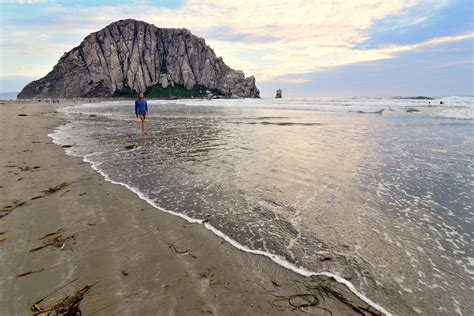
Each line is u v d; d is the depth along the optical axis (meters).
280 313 3.13
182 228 5.05
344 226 5.10
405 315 3.08
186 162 9.75
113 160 10.06
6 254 4.20
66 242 4.55
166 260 4.09
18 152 11.16
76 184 7.40
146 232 4.91
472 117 24.47
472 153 10.84
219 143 13.33
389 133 16.16
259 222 5.28
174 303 3.24
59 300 3.27
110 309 3.13
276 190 6.94
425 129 17.69
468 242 4.55
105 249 4.36
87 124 22.00
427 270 3.85
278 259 4.12
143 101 16.72
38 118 26.83
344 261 4.06
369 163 9.52
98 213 5.66
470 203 6.12
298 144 12.95
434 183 7.45
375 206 5.98
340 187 7.17
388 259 4.10
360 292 3.44
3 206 5.95
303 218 5.42
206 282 3.62
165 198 6.46
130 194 6.71
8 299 3.28
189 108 47.62
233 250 4.36
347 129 17.97
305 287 3.54
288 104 52.06
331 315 3.10
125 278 3.68
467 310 3.12
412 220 5.34
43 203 6.14
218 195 6.63
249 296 3.38
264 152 11.25
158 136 15.61
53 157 10.45
